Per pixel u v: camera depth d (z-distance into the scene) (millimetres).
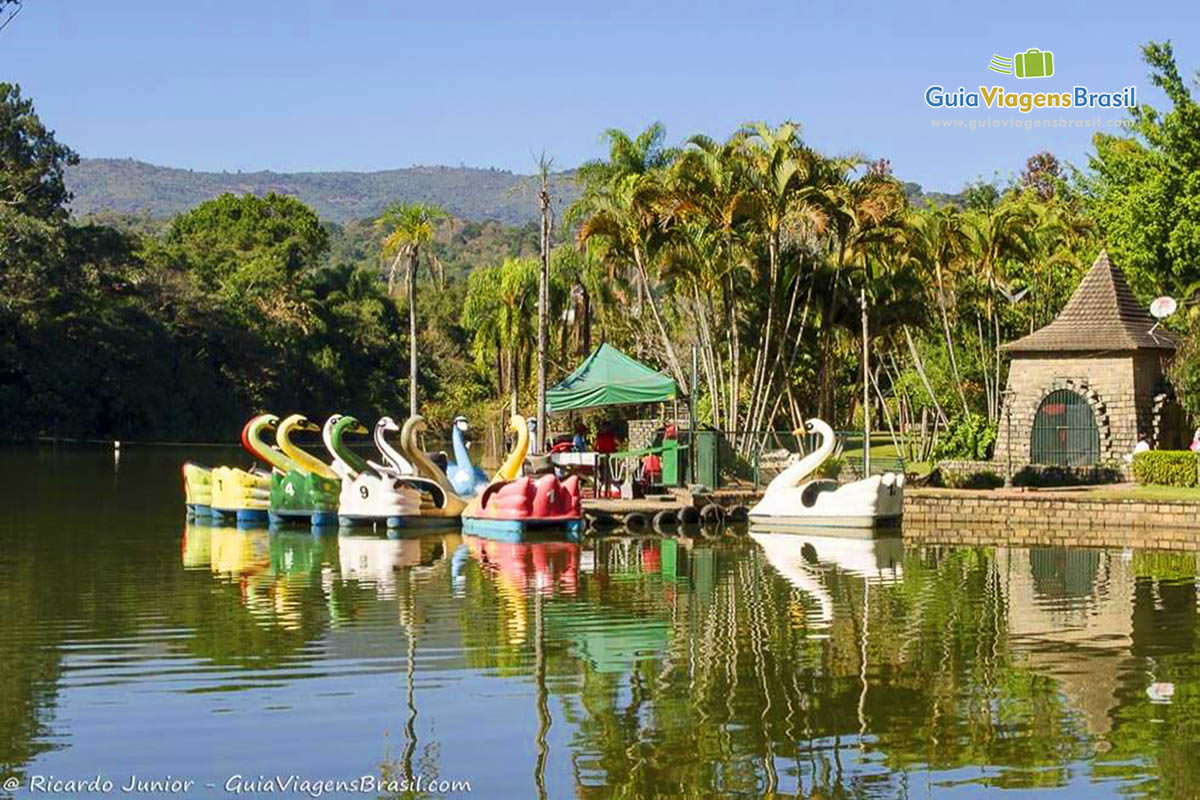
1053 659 18141
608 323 60656
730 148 45719
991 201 71938
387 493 33906
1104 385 43188
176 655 18234
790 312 48594
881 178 46531
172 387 96750
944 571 26766
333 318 117062
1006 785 13195
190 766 13680
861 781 13297
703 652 18547
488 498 32938
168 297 100188
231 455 76250
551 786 13164
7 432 88125
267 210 136625
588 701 15977
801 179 45531
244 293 110562
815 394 58188
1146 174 54562
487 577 25531
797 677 17141
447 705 15805
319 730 14812
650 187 45094
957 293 62531
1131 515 35031
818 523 34438
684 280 49562
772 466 42469
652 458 41250
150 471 60312
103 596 23047
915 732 14805
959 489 41375
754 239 49844
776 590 24016
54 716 15273
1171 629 20203
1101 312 44250
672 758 13969
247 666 17625
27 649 18578
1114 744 14375
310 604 22250
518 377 65750
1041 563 28172
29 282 85312
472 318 66125
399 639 19312
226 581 24844
